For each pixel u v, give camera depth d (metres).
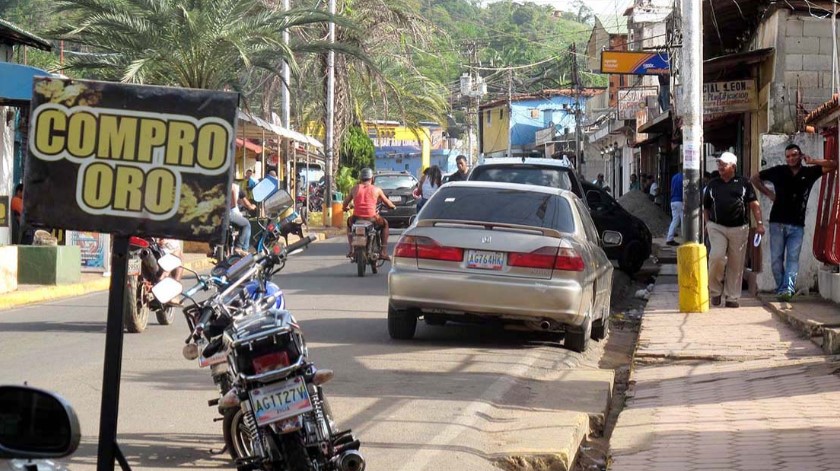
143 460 7.44
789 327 13.16
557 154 75.88
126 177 5.31
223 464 7.38
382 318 14.59
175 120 5.31
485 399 9.28
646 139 45.41
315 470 5.84
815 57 20.78
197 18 26.44
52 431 3.17
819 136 16.59
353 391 9.63
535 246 11.68
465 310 11.74
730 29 26.25
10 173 24.73
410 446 7.68
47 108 5.32
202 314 6.84
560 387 10.12
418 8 46.41
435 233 11.93
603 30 64.69
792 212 15.60
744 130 24.89
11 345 12.45
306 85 47.41
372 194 21.64
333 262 24.86
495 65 95.06
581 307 11.77
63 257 19.28
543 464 7.43
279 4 38.41
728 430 8.07
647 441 7.91
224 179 5.30
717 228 15.27
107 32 26.91
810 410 8.55
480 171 17.98
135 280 13.09
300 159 59.94
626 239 22.30
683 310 14.98
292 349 5.89
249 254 7.23
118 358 5.27
